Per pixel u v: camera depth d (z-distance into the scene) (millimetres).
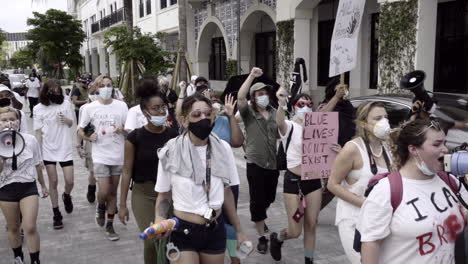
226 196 3418
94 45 47344
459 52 11680
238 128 4699
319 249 5133
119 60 14875
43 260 5027
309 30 13836
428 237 2297
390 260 2391
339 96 4812
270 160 5035
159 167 3266
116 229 5984
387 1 10078
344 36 4762
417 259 2324
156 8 26781
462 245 2289
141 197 4172
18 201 4512
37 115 5973
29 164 4523
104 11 40469
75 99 10625
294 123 4559
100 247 5383
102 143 5477
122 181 4215
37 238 4504
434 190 2357
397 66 9977
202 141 3172
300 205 4414
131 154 4141
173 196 3172
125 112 5676
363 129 3355
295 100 4980
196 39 23219
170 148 3162
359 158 3336
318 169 4352
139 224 4133
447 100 6590
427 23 9508
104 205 5738
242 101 4934
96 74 48844
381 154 3361
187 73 13578
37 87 19156
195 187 3094
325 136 4359
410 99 6582
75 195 7633
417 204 2314
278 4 14469
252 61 20594
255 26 18672
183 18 13242
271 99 5234
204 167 3156
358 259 3229
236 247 3545
